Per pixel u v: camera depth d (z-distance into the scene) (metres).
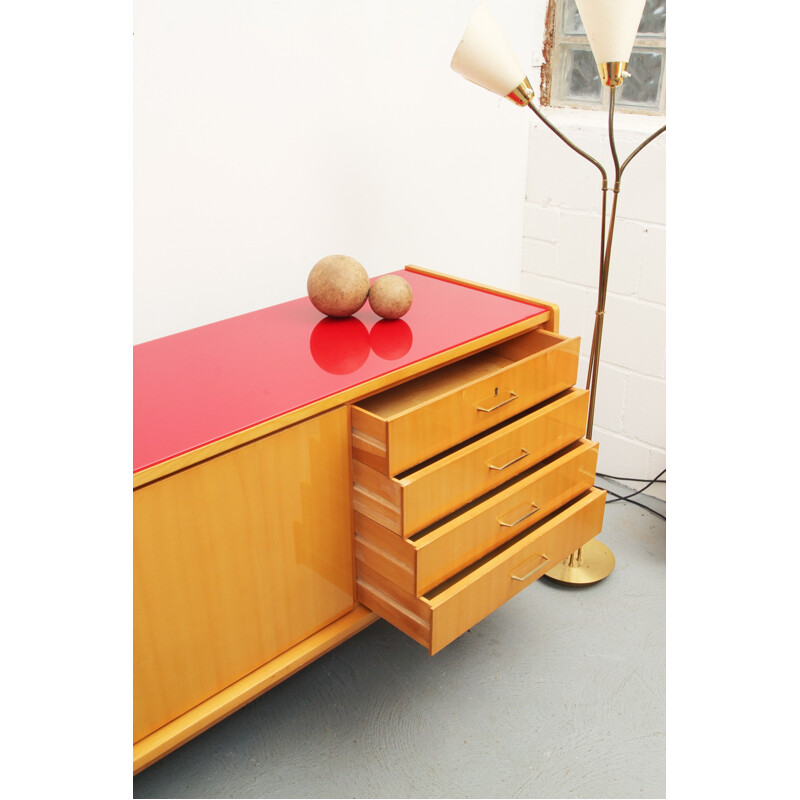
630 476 2.11
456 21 1.81
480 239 2.06
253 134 1.56
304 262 1.73
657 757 1.36
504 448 1.35
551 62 2.03
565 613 1.69
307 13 1.56
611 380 2.06
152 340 1.42
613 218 1.60
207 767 1.35
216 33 1.45
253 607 1.21
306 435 1.18
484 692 1.50
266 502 1.17
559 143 1.98
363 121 1.72
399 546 1.23
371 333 1.42
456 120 1.89
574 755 1.37
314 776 1.34
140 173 1.43
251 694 1.24
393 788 1.32
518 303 1.58
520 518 1.39
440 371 1.54
